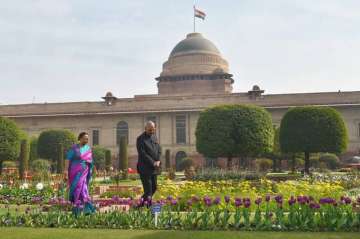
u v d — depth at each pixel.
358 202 9.43
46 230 7.82
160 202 9.55
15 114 55.78
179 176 33.16
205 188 14.66
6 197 15.04
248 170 26.28
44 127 55.62
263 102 50.88
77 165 9.44
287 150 31.84
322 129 30.75
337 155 48.12
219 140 30.83
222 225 8.08
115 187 17.89
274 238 6.79
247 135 30.67
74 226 8.44
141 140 9.44
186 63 67.94
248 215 8.22
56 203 11.04
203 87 65.94
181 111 52.03
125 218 8.43
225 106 31.75
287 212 9.80
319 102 49.69
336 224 7.90
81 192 9.35
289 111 32.16
